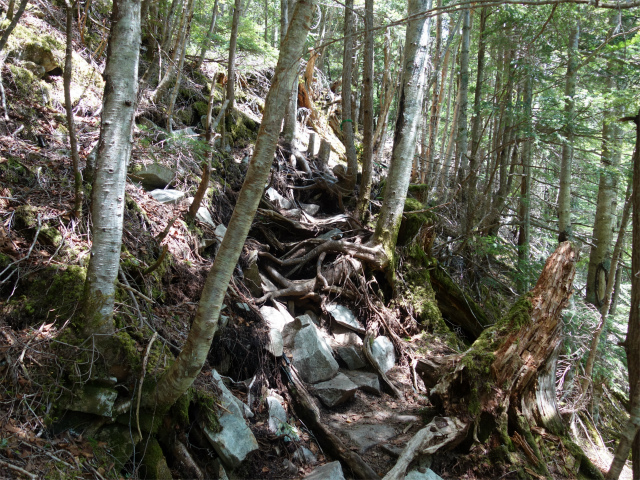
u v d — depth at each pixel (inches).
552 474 185.8
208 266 201.9
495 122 439.5
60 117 195.9
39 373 122.7
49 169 171.9
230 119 302.5
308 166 322.7
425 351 253.6
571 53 291.3
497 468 179.3
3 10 208.7
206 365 166.9
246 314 202.1
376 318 258.4
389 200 267.4
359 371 233.5
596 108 332.2
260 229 262.8
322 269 263.0
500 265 400.2
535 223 396.8
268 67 402.0
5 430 109.9
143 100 243.3
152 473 123.6
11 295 137.3
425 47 259.4
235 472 148.6
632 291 166.1
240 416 155.5
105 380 125.6
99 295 128.2
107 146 124.7
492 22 356.2
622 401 324.8
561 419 209.9
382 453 178.2
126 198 183.2
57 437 116.9
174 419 137.6
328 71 610.5
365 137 296.5
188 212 210.8
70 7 126.6
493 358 191.5
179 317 172.7
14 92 188.4
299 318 216.5
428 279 287.4
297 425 181.8
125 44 123.0
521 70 307.7
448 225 375.9
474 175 338.0
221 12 442.3
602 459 230.1
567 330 276.5
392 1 507.8
